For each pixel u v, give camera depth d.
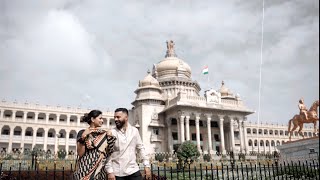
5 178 15.66
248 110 78.25
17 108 81.94
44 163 32.44
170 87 87.19
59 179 18.16
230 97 93.88
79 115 89.25
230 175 26.78
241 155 62.62
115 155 8.00
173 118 78.44
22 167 28.88
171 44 99.06
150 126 77.38
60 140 85.12
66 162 34.47
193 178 24.58
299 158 32.28
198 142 71.50
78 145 7.65
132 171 7.96
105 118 89.25
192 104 71.88
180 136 70.62
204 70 79.69
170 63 92.75
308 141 31.55
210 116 74.81
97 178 7.32
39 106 84.81
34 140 81.94
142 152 8.50
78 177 7.34
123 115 8.27
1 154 49.09
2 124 79.19
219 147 82.50
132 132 8.38
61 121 87.38
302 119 35.62
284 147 34.72
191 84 90.44
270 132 113.88
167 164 39.00
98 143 7.54
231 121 77.12
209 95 75.94
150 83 82.88
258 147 106.75
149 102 79.62
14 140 79.56
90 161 7.40
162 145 77.38
